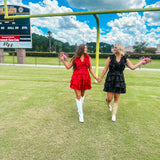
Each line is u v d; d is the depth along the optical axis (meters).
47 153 1.54
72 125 2.17
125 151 1.60
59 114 2.57
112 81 2.21
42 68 9.66
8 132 1.94
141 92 4.11
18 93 3.80
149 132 2.01
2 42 12.02
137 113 2.67
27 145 1.67
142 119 2.41
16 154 1.52
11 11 11.18
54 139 1.80
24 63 13.64
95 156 1.51
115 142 1.76
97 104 3.12
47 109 2.78
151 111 2.76
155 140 1.82
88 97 3.60
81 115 2.30
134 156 1.53
